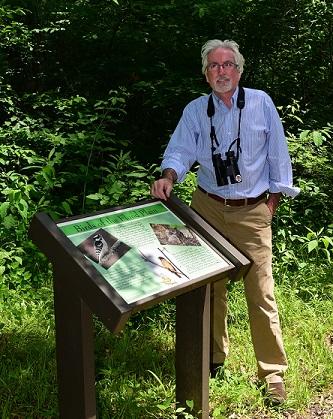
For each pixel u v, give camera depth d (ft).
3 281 11.73
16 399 9.00
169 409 8.70
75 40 21.18
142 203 8.16
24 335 10.68
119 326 6.32
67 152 15.02
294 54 21.76
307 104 21.13
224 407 8.70
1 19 17.48
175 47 20.43
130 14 20.40
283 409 9.22
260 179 9.20
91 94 20.86
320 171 16.39
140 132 20.62
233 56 8.53
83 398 7.14
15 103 18.44
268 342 9.41
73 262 6.60
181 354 8.48
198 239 8.00
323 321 11.93
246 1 20.17
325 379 10.07
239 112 8.77
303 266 13.37
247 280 9.33
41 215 6.95
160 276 7.04
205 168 9.27
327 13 20.62
